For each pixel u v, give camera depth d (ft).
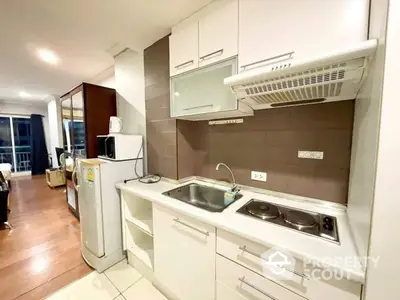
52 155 20.12
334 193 3.85
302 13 2.97
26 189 14.39
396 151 1.78
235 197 4.60
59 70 9.71
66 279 5.35
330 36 2.75
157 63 6.27
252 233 2.92
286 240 2.74
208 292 3.70
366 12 2.49
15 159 20.12
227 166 5.62
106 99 8.03
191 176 6.41
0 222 8.18
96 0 4.42
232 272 3.28
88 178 5.70
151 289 5.01
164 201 4.36
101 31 5.80
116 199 6.03
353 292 2.22
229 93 4.11
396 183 1.80
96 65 9.04
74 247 6.91
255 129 4.94
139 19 5.13
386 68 1.77
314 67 2.55
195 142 6.42
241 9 3.69
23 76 10.73
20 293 4.84
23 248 6.81
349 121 3.62
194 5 4.50
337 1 2.68
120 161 6.16
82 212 6.14
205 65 4.34
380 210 1.87
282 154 4.52
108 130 8.05
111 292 4.91
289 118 4.37
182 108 5.05
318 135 4.00
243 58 3.70
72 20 5.24
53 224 8.66
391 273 1.88
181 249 4.13
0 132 19.26
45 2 4.51
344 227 3.14
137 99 7.30
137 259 5.69
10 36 6.20
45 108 21.36
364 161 2.35
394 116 1.77
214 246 3.50
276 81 3.05
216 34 4.11
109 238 5.87
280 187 4.60
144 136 7.10
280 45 3.21
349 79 2.65
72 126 8.82
